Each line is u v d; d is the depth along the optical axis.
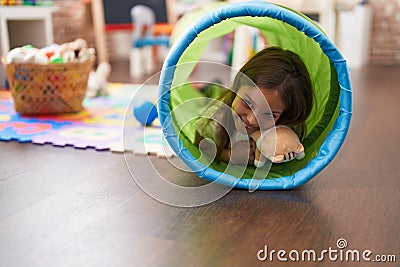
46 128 1.35
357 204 0.85
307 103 0.94
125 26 2.90
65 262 0.63
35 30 2.16
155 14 2.98
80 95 1.56
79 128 1.36
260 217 0.79
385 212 0.81
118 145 1.18
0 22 1.92
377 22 3.49
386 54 3.53
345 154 1.18
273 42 1.11
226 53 3.03
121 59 3.62
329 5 2.23
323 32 0.87
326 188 0.93
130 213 0.79
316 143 0.97
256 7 0.82
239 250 0.67
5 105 1.66
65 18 2.90
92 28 3.14
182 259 0.64
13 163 1.05
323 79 0.97
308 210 0.82
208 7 1.80
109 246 0.67
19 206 0.81
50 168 1.02
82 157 1.11
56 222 0.75
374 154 1.19
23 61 1.46
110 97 1.84
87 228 0.73
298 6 2.04
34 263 0.62
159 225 0.75
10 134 1.28
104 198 0.86
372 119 1.63
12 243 0.68
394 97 2.10
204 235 0.72
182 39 0.86
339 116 0.89
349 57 3.35
